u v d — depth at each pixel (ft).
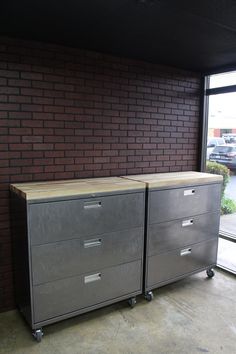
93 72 9.01
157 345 6.89
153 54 9.32
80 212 7.13
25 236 6.67
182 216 9.14
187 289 9.50
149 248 8.49
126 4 5.80
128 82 9.79
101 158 9.48
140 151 10.40
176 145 11.46
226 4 5.73
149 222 8.38
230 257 11.74
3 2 5.71
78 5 5.85
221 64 10.57
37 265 6.70
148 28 7.09
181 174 10.40
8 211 7.97
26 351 6.65
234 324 7.70
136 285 8.42
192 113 11.80
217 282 9.99
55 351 6.66
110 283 7.89
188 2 5.66
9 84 7.66
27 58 7.86
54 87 8.36
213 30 7.21
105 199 7.48
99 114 9.28
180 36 7.66
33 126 8.13
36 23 6.77
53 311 7.06
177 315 8.07
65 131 8.68
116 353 6.62
